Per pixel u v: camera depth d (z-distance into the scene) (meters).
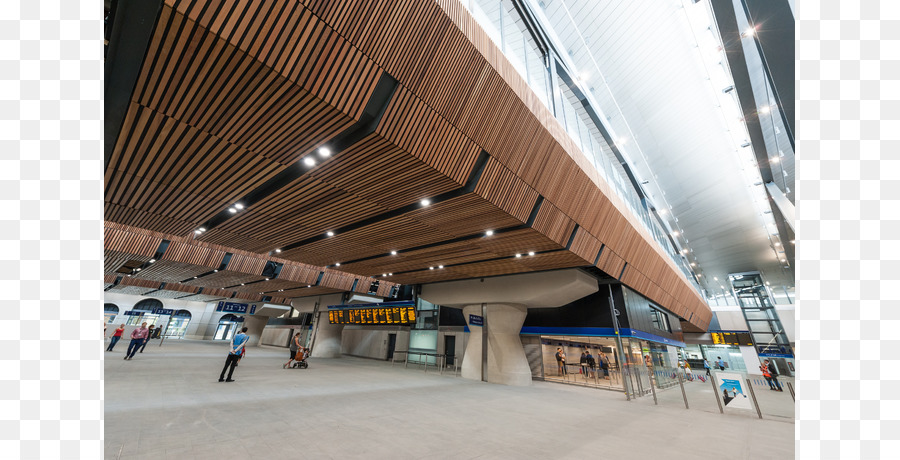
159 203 7.79
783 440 5.56
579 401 9.07
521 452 4.54
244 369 11.98
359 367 15.80
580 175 8.12
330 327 22.80
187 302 37.59
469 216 7.43
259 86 4.23
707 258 25.70
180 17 3.43
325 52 4.07
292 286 21.31
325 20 3.92
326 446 4.41
